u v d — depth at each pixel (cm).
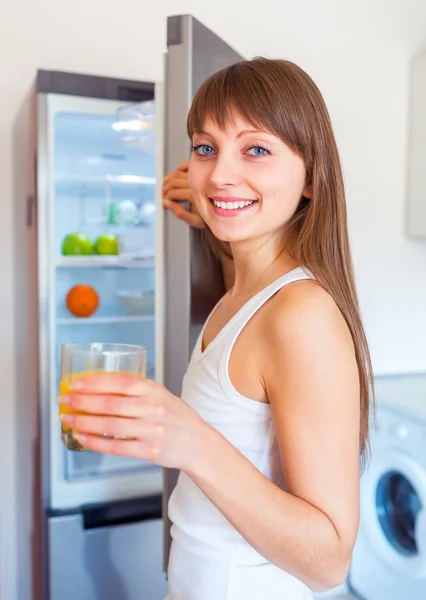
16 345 201
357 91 227
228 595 82
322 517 66
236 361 78
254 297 78
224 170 79
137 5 200
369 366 88
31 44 192
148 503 183
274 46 215
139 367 66
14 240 198
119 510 179
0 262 198
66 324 194
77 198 199
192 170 85
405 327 244
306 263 79
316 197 82
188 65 106
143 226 198
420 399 199
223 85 79
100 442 58
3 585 205
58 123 181
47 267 169
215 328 92
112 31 199
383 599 200
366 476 202
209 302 118
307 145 80
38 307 169
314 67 221
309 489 68
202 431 61
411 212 233
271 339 73
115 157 198
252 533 64
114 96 171
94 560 175
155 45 204
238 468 63
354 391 71
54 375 171
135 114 171
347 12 223
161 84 151
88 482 177
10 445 202
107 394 57
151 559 183
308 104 80
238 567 82
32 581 186
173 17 107
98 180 189
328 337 70
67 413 61
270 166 78
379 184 234
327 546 65
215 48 117
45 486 172
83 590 175
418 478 180
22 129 194
